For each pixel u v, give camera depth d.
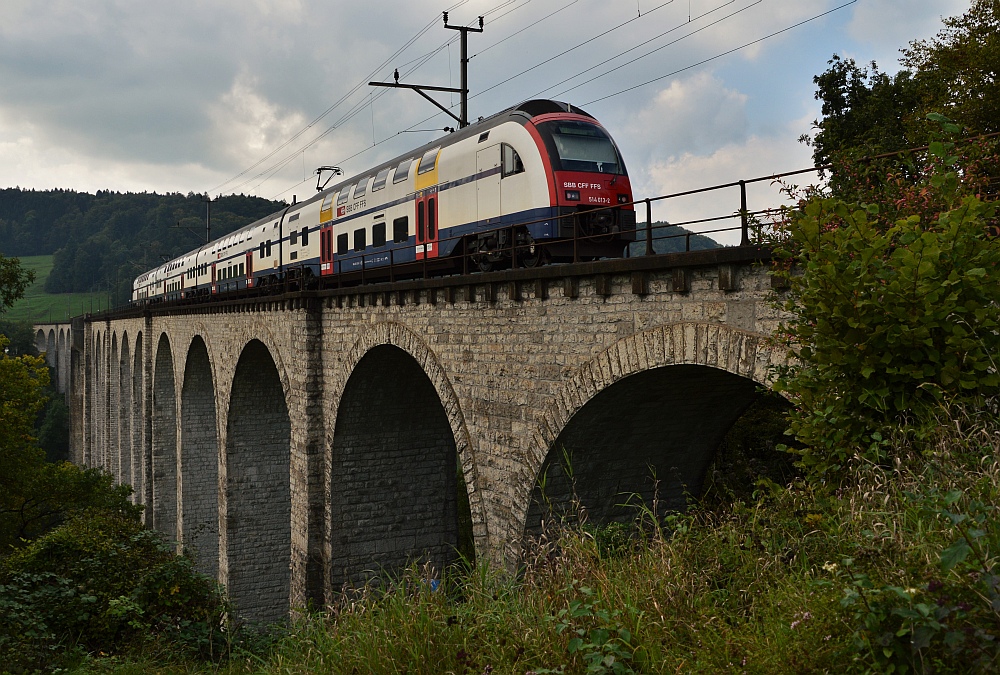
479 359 14.29
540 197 14.78
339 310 20.86
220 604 16.23
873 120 23.78
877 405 6.16
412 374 20.89
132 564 16.28
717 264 9.25
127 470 58.12
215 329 32.31
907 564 4.40
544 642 5.75
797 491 6.59
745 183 8.88
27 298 186.88
